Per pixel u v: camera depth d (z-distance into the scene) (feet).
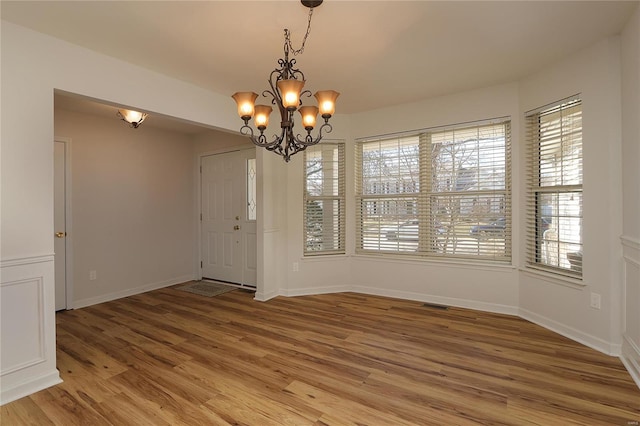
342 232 14.51
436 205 12.66
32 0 6.25
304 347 8.89
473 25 7.39
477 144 11.82
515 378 7.20
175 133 16.51
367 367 7.77
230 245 16.29
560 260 9.74
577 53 8.82
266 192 13.42
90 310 12.30
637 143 7.15
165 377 7.38
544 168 10.27
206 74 9.92
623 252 7.91
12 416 6.08
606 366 7.64
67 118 12.53
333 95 7.13
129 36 7.69
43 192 7.29
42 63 7.39
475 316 11.15
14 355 6.75
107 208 13.73
